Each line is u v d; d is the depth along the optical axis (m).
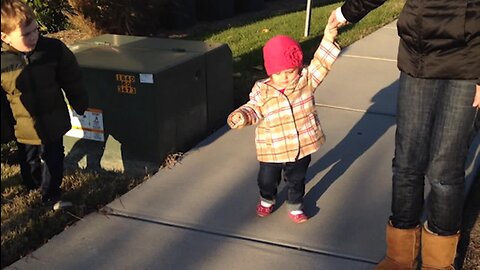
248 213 3.62
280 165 3.36
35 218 3.55
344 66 6.86
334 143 4.65
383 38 8.31
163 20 9.49
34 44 3.26
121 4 8.46
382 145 4.60
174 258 3.15
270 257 3.15
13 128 3.49
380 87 6.07
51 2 8.51
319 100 5.66
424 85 2.57
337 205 3.69
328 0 13.38
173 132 4.34
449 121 2.54
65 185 3.97
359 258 3.13
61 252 3.21
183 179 4.06
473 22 2.37
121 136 4.22
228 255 3.18
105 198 3.80
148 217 3.58
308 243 3.28
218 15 10.44
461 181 2.67
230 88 5.14
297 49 3.12
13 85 3.29
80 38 8.45
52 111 3.48
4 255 3.16
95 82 4.14
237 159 4.37
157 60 4.40
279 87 3.20
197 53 4.66
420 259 3.03
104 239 3.34
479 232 3.34
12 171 4.19
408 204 2.79
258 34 8.73
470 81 2.46
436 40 2.45
